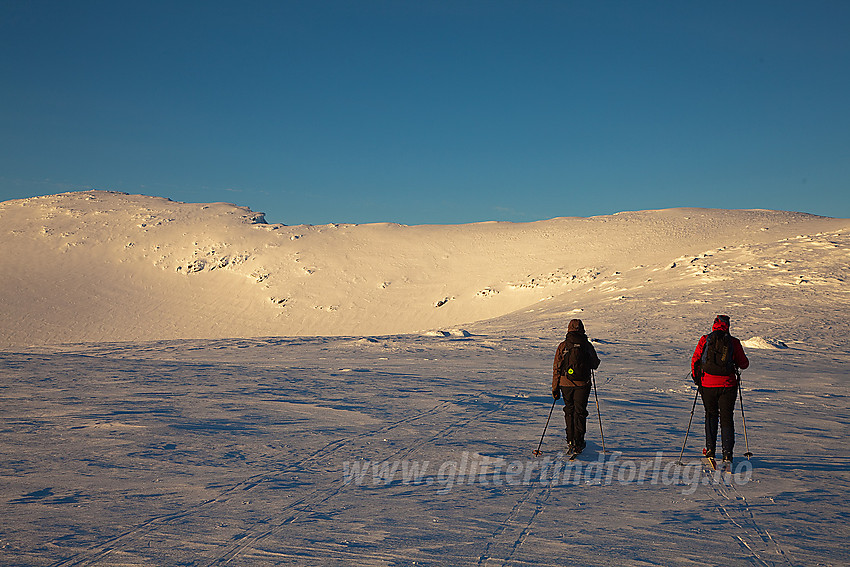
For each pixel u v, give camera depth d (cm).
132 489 606
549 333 3472
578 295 6119
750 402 1354
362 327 8500
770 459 778
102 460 719
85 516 522
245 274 10350
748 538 486
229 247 11238
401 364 2130
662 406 1269
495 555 440
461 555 439
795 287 4328
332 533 484
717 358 727
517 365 2128
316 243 11631
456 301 8894
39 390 1323
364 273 10306
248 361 2244
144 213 13062
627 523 520
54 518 516
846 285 4197
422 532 489
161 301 9525
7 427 905
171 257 10944
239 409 1098
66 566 413
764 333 3164
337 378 1644
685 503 583
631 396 1431
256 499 576
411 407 1155
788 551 457
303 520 516
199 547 450
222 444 813
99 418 979
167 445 800
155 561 422
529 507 562
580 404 780
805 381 1773
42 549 444
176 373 1716
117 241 11556
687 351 2662
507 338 3269
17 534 476
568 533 492
